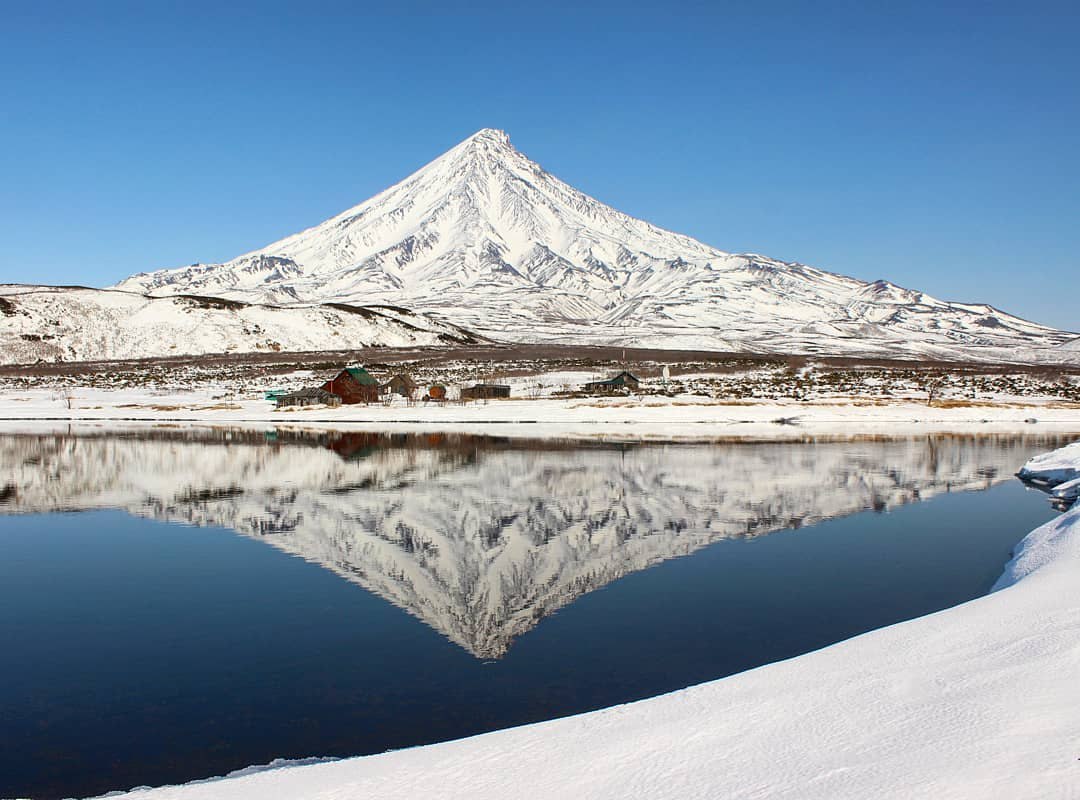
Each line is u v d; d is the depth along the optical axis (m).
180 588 20.42
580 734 9.11
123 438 64.75
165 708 12.91
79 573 22.06
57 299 197.62
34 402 103.88
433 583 20.55
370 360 163.88
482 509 31.31
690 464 46.03
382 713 12.53
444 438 64.44
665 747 8.41
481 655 15.15
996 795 6.56
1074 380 132.00
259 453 53.06
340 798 7.75
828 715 8.93
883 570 21.39
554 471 42.91
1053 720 7.93
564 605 18.39
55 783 10.48
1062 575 14.98
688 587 19.83
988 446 57.25
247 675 14.31
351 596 19.44
